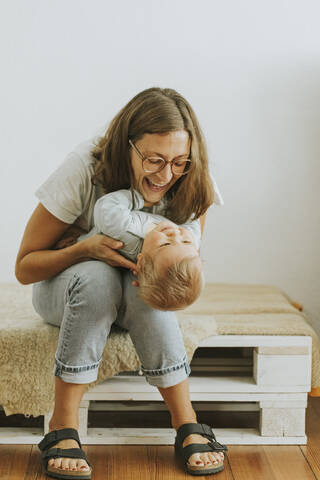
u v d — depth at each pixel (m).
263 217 2.18
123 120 1.25
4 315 1.54
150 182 1.26
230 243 2.18
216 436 1.42
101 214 1.25
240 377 1.50
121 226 1.23
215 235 2.18
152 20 2.11
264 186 2.17
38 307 1.42
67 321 1.24
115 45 2.11
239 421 1.57
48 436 1.25
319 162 2.16
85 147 1.38
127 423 1.54
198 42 2.12
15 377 1.36
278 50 2.12
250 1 2.11
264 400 1.44
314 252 2.18
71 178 1.32
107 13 2.10
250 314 1.66
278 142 2.15
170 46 2.12
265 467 1.30
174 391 1.29
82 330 1.23
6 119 2.12
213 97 2.13
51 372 1.37
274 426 1.43
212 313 1.67
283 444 1.43
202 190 1.31
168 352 1.27
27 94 2.11
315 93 2.14
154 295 1.17
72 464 1.20
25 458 1.31
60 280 1.32
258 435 1.44
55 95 2.12
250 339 1.43
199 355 1.80
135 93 2.13
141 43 2.11
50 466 1.21
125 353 1.38
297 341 1.43
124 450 1.37
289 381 1.44
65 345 1.24
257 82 2.13
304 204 2.17
